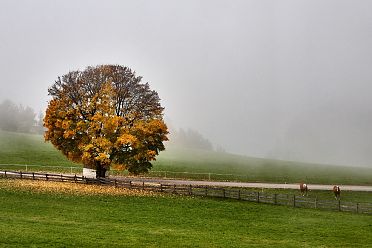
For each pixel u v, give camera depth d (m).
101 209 43.41
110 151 60.25
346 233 38.81
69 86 62.75
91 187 55.69
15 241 28.92
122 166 61.00
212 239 33.66
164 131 62.34
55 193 49.91
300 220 44.12
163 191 55.88
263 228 39.62
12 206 41.62
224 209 47.88
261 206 51.00
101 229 34.56
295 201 52.59
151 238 32.59
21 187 52.06
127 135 59.22
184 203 49.72
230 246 31.70
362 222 44.25
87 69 64.50
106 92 61.44
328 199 61.59
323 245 33.91
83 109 61.50
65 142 61.62
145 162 62.16
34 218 37.09
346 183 83.69
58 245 28.86
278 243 33.78
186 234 34.91
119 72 64.69
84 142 60.69
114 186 57.41
